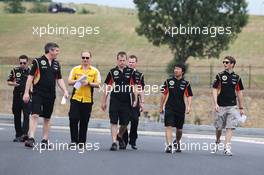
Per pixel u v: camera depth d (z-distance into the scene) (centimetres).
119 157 4541
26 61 5578
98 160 4316
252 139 7338
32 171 3738
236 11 14350
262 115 12200
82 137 5100
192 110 11981
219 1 14188
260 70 17425
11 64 17625
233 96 5150
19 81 5553
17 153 4547
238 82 5166
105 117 11756
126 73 5128
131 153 4884
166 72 15038
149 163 4275
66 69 15825
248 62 18762
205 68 17612
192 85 14250
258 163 4559
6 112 12362
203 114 11850
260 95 12850
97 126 8706
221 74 5150
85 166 4000
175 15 14350
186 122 11256
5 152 4597
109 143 5809
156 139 6662
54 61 4862
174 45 14488
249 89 13962
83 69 5047
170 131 5141
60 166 3966
